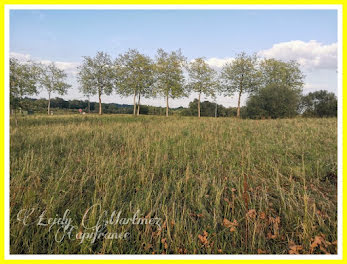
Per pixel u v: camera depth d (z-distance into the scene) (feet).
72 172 14.24
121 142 24.13
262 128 35.40
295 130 32.24
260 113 76.74
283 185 12.76
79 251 7.80
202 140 24.94
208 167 15.75
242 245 7.99
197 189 12.10
